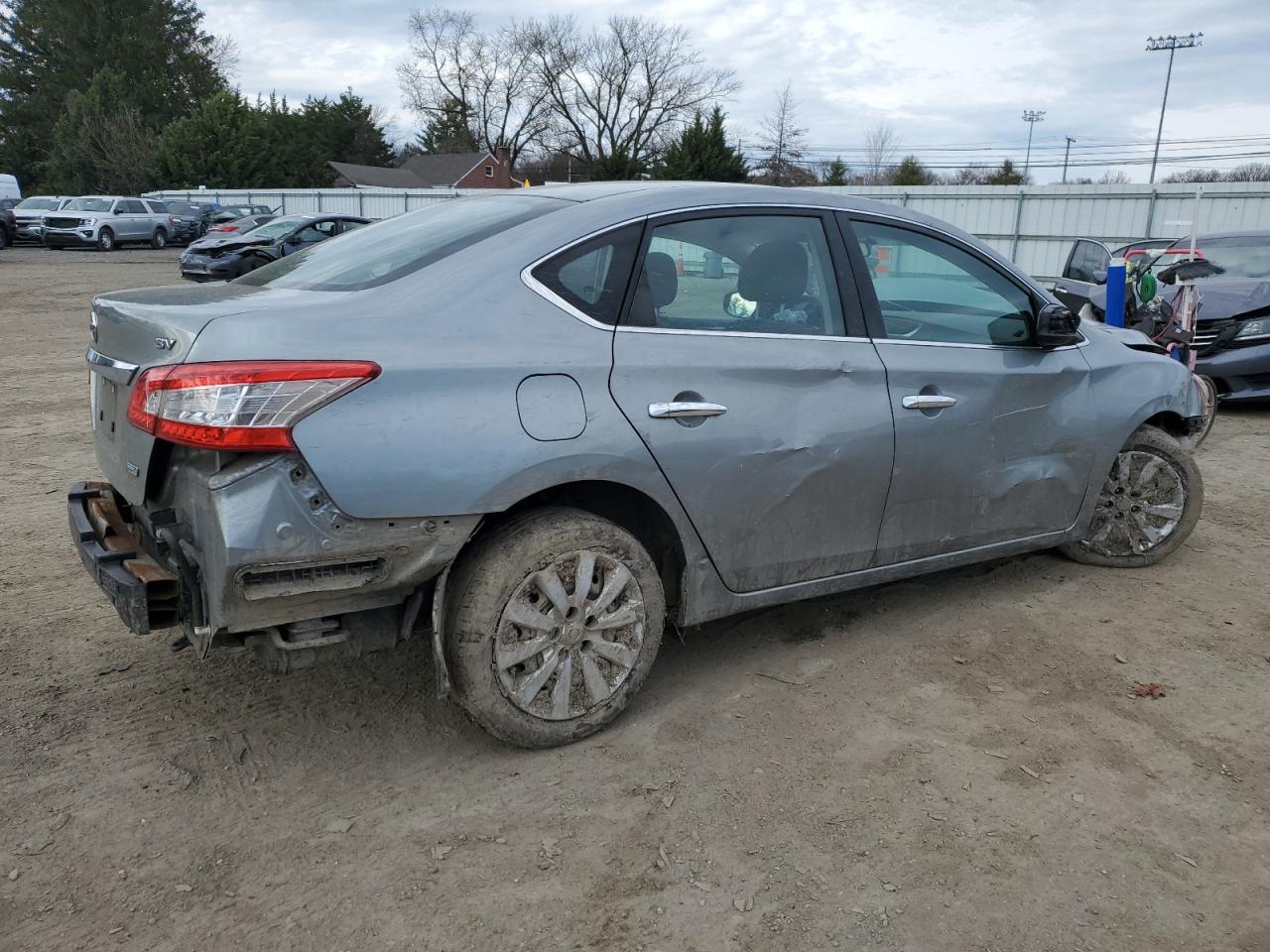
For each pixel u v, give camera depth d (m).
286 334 2.58
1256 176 70.31
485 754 3.12
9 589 4.38
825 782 2.98
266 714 3.35
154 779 2.95
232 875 2.54
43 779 2.94
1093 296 10.55
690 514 3.18
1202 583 4.61
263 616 2.60
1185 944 2.35
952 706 3.45
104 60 64.31
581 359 2.92
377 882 2.53
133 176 52.03
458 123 76.19
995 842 2.71
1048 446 4.15
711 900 2.47
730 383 3.21
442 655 2.82
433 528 2.70
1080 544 4.74
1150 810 2.86
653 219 3.20
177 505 2.70
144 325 2.72
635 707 3.42
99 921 2.37
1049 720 3.36
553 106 69.94
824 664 3.75
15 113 63.97
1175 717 3.39
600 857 2.63
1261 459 7.30
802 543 3.49
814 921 2.40
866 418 3.52
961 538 3.97
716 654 3.83
